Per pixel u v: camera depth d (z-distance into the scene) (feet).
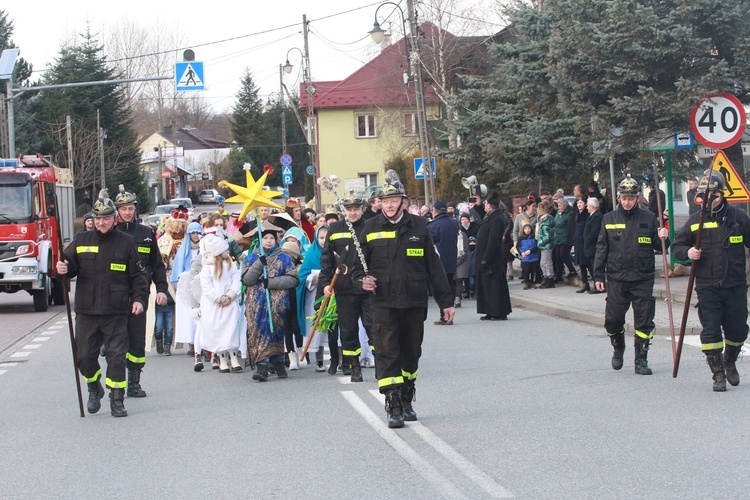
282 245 36.94
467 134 83.10
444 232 60.23
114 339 30.32
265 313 35.83
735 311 30.35
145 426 28.30
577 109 57.82
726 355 30.99
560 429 25.46
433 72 144.97
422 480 20.93
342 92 189.88
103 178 185.98
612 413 27.25
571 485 20.11
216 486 21.17
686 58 53.88
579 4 56.49
